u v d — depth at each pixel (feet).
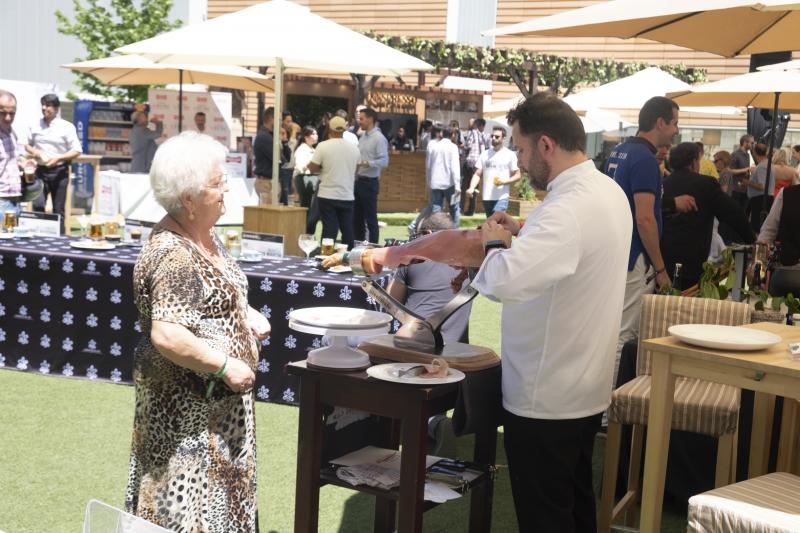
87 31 63.62
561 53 62.44
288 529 11.61
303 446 9.16
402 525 8.76
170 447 8.05
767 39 13.89
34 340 18.08
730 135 58.49
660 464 9.29
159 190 8.00
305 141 40.47
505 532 11.81
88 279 17.66
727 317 12.50
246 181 44.91
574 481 9.23
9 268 18.03
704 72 57.57
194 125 49.26
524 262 8.09
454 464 9.93
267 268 17.33
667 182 17.89
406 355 9.22
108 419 15.60
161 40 21.07
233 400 8.28
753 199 36.27
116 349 17.70
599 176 8.61
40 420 15.40
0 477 12.85
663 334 12.82
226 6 68.44
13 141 24.26
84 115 49.06
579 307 8.48
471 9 64.23
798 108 26.35
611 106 33.32
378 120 59.57
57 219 20.62
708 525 8.36
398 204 57.21
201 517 8.12
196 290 7.86
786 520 8.03
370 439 10.27
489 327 24.56
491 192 39.83
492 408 9.12
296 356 16.72
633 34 13.34
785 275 14.71
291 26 21.39
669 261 17.65
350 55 21.02
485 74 59.00
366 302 15.99
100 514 5.51
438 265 14.10
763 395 11.08
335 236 32.96
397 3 65.41
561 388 8.56
